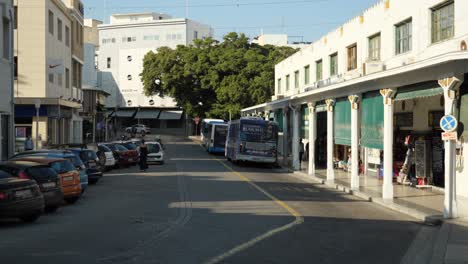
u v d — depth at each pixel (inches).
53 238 470.6
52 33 1657.2
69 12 1919.3
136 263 369.1
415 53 877.2
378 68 973.8
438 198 797.2
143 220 581.6
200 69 2442.2
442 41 797.2
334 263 385.7
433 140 924.6
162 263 370.3
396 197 808.3
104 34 3964.1
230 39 2549.2
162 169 1374.3
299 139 1530.5
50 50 1624.0
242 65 2417.6
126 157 1425.9
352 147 953.5
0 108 1060.5
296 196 837.8
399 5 941.2
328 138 1116.5
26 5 1550.2
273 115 1920.5
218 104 2469.2
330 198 831.7
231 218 599.5
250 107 2198.6
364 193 856.9
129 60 3715.6
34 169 619.8
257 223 565.0
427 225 593.9
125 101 3718.0
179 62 2527.1
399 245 467.2
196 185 980.6
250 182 1045.8
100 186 965.8
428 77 681.6
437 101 893.2
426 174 935.7
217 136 1993.1
